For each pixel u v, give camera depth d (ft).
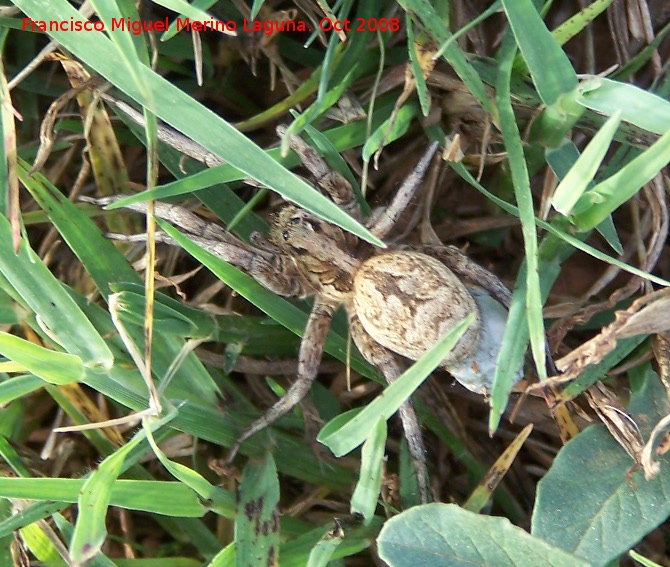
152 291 0.40
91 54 0.39
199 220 0.43
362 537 0.41
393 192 0.47
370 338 0.43
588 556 0.39
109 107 0.45
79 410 0.44
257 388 0.46
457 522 0.38
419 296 0.42
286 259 0.43
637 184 0.39
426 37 0.42
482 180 0.47
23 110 0.47
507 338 0.40
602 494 0.40
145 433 0.39
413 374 0.38
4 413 0.44
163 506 0.40
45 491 0.39
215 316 0.43
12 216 0.39
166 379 0.41
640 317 0.39
